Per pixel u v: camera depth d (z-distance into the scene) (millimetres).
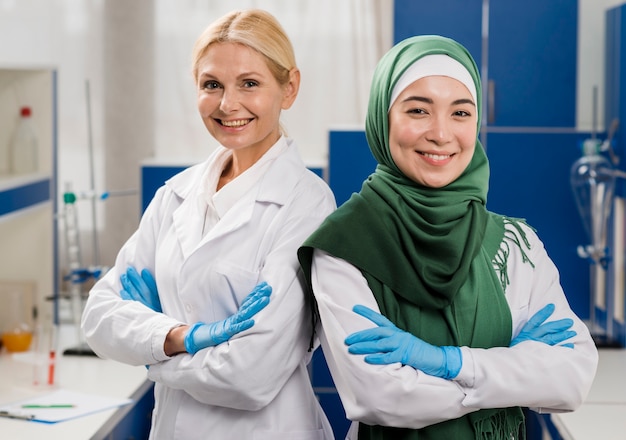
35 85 3898
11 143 3877
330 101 4719
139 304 2203
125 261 2318
